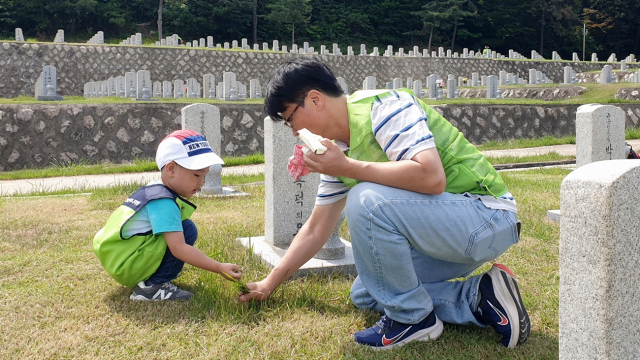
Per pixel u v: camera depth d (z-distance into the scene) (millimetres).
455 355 2035
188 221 2791
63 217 4754
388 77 28844
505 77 23922
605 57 48812
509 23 46062
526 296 2686
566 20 45750
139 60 23562
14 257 3357
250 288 2502
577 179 1447
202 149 2680
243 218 4770
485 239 2059
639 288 1416
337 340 2186
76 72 22469
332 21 44469
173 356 2039
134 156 11812
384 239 2010
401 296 2092
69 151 11383
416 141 1959
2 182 8547
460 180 2113
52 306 2541
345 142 2285
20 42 21938
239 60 25375
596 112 6105
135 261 2555
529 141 14250
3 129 10969
